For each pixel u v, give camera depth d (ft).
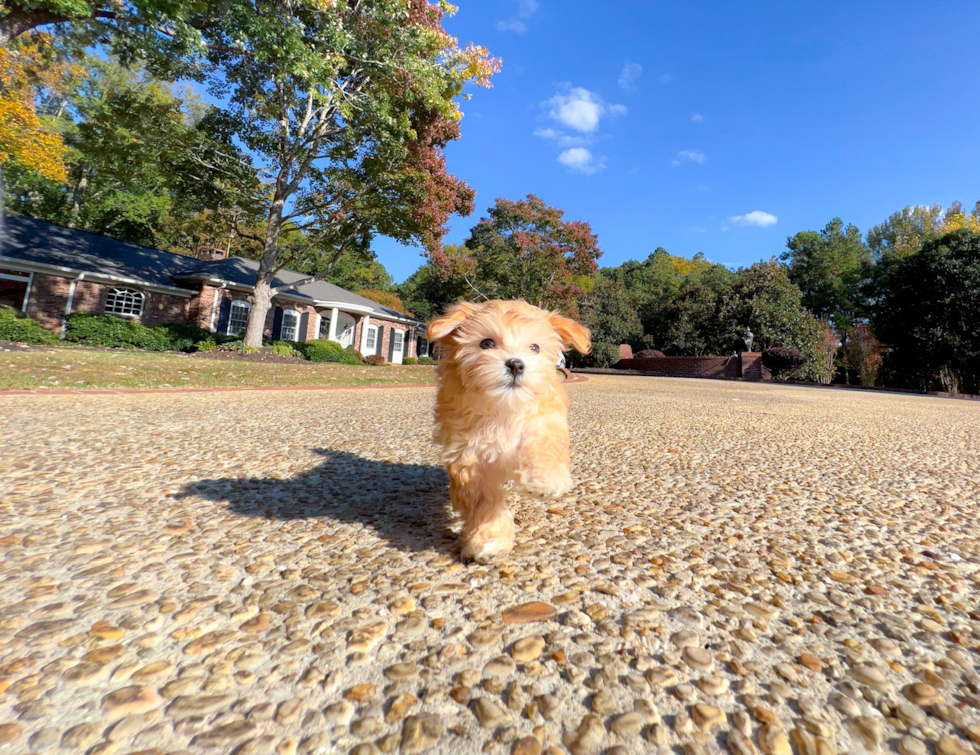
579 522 8.83
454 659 4.68
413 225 63.98
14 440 14.48
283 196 63.10
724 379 90.68
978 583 6.55
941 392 75.15
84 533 7.77
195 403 24.91
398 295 168.45
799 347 104.17
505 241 114.11
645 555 7.33
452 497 7.57
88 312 61.72
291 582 6.27
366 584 6.23
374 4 49.29
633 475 12.47
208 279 72.64
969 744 3.71
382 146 56.49
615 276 208.95
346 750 3.62
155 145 54.85
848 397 47.85
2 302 61.05
